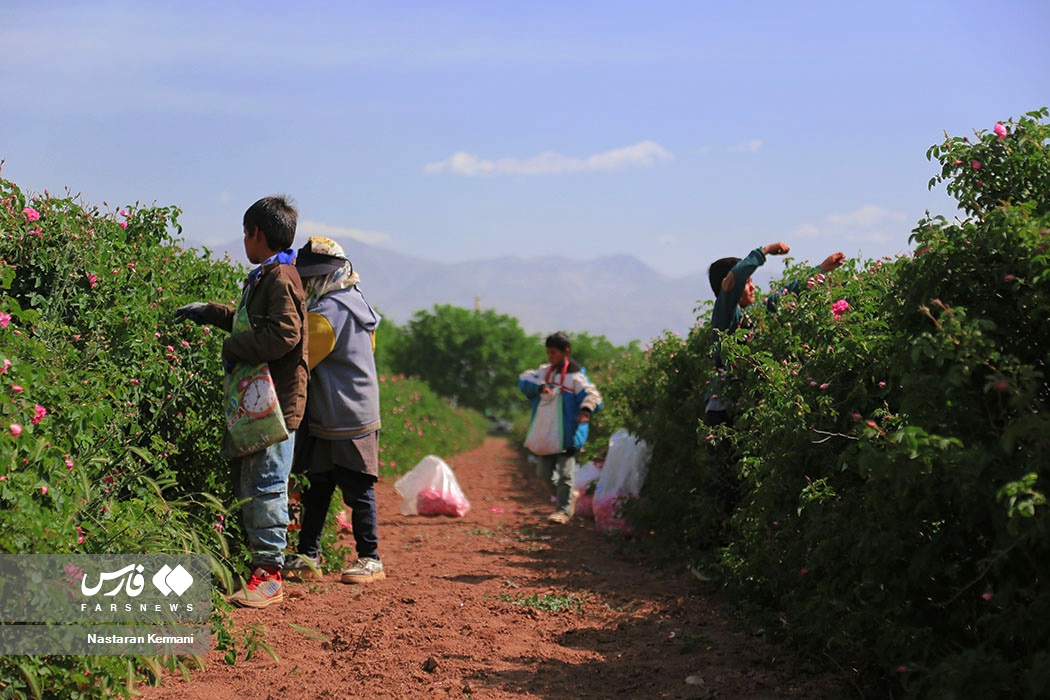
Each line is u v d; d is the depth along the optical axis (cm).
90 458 374
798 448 388
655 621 501
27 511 287
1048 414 266
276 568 500
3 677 289
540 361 7550
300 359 492
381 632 450
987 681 273
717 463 592
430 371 7225
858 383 369
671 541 676
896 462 280
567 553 746
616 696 381
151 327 474
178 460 511
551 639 464
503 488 1491
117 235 491
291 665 402
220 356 523
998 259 305
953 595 310
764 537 440
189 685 373
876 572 318
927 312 291
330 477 578
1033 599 275
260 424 469
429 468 996
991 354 276
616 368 1186
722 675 402
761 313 530
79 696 308
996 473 270
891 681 353
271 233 484
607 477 850
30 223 440
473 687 384
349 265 569
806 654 411
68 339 433
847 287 454
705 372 608
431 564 673
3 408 300
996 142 330
